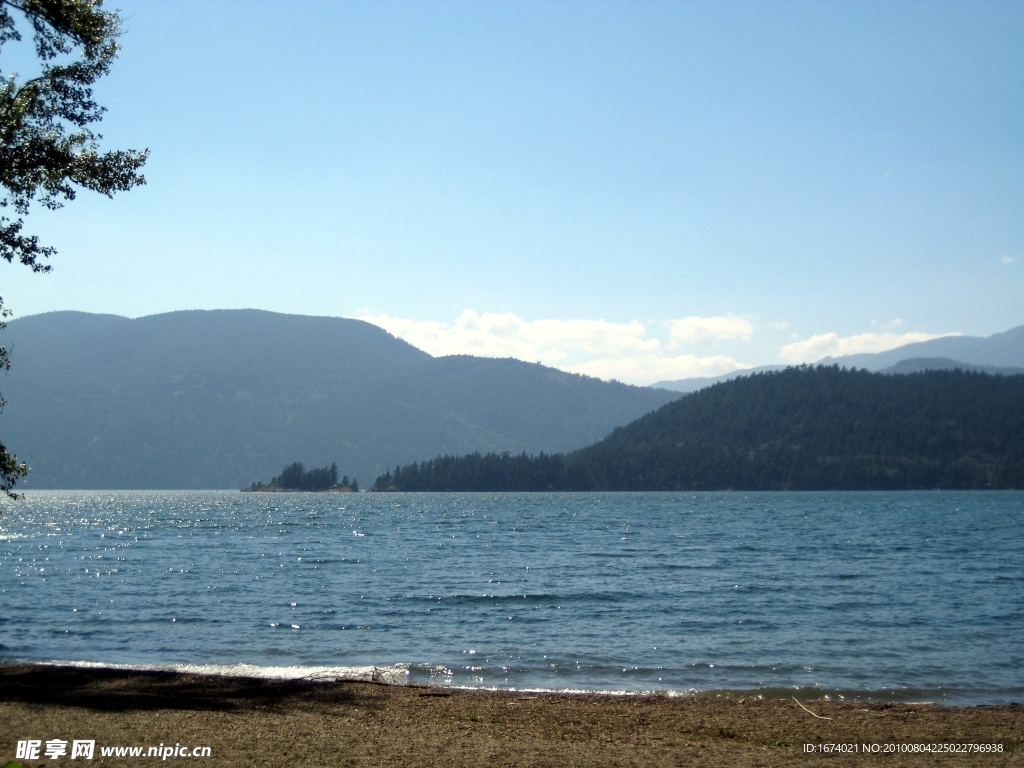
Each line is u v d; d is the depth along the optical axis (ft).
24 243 63.16
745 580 136.05
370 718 51.21
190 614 99.66
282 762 39.70
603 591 121.49
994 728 51.13
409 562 173.37
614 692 61.57
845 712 55.57
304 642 82.89
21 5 60.80
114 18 65.16
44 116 63.77
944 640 83.05
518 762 41.39
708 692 62.59
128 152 66.44
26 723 45.14
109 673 63.52
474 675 68.59
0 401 67.36
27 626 90.74
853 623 92.99
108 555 189.06
